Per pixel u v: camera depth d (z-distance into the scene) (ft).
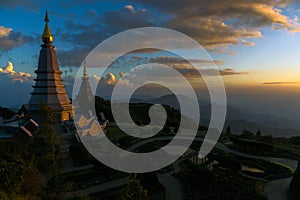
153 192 143.02
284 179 174.29
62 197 129.59
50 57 285.02
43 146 176.24
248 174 181.37
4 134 233.76
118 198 136.67
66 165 189.26
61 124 246.47
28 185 122.72
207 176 154.10
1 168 116.78
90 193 143.95
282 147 265.95
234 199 139.03
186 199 139.33
